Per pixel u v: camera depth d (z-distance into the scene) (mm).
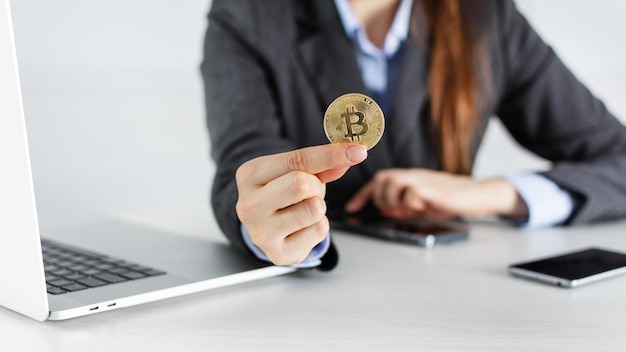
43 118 2814
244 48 1513
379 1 1607
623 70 2760
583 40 2752
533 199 1299
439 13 1563
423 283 891
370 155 1552
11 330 721
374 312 771
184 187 2967
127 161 2922
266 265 905
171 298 829
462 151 1617
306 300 818
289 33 1538
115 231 1171
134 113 2883
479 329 714
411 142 1584
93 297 762
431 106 1590
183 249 1015
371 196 1386
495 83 1655
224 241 1077
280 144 1248
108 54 2811
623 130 1679
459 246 1113
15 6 2684
